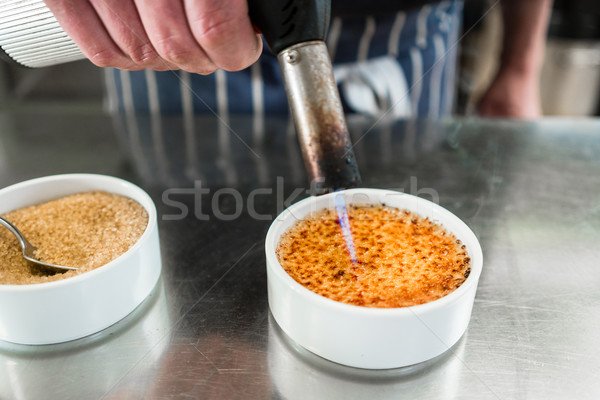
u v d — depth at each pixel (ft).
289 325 1.80
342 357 1.72
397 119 3.72
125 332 1.89
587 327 1.93
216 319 1.97
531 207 2.72
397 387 1.67
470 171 3.07
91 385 1.67
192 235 2.51
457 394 1.65
